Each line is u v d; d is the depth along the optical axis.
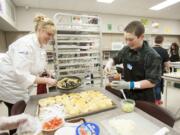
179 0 4.19
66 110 1.04
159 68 1.23
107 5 4.42
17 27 4.34
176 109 2.85
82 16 2.35
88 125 0.78
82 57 2.37
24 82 1.27
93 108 1.06
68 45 2.26
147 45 1.34
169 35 6.90
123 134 0.77
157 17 6.23
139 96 1.39
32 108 1.12
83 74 2.42
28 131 0.66
